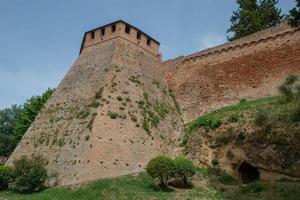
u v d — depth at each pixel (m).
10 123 56.81
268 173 20.64
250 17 41.00
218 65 32.09
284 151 19.98
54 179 23.55
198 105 31.53
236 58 30.95
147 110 28.78
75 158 23.56
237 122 23.72
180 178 21.64
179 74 34.91
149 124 27.83
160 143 27.44
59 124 27.72
